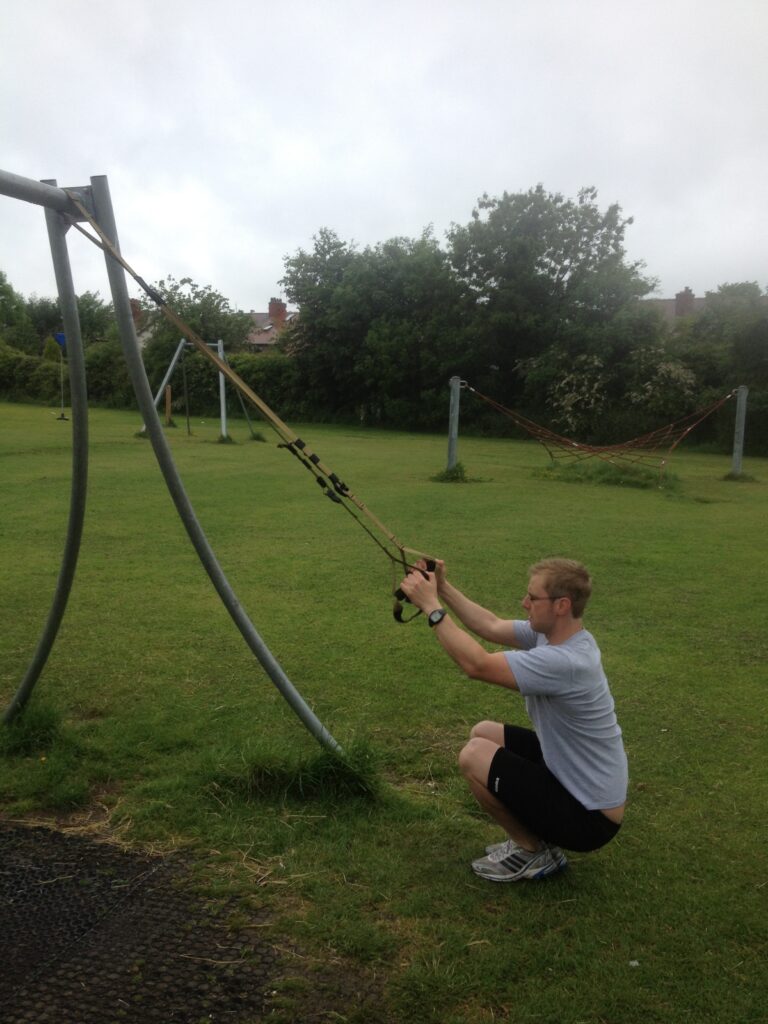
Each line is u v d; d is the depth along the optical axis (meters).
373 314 34.22
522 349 31.80
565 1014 2.32
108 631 5.76
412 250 33.88
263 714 4.39
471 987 2.40
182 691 4.69
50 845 3.09
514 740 3.15
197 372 37.19
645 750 4.15
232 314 41.88
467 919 2.73
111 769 3.71
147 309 39.91
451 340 31.72
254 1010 2.28
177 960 2.47
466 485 15.07
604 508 12.61
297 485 13.84
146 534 9.28
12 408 35.34
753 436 25.58
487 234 31.89
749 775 3.89
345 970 2.46
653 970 2.51
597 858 3.14
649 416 28.55
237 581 7.28
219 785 3.50
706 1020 2.31
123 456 17.83
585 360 29.67
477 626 3.11
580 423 29.09
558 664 2.67
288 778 3.48
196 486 13.46
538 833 2.79
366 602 6.70
